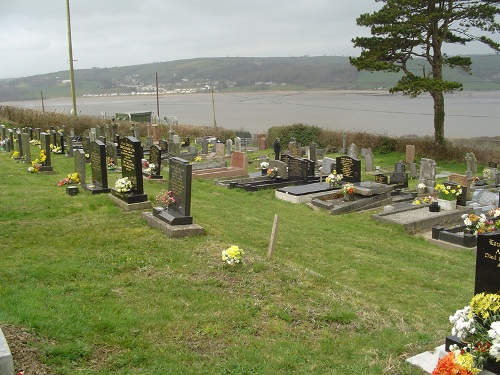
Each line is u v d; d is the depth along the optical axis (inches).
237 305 298.5
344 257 473.4
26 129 1330.0
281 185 860.6
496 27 1305.4
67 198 575.5
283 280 346.9
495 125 3216.0
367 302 332.8
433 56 1357.0
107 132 1333.7
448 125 3280.0
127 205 516.7
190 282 331.6
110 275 337.4
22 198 568.7
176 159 463.2
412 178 1069.1
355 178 796.6
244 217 603.8
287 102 6446.9
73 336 239.0
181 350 241.6
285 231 557.3
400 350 253.1
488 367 213.0
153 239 421.4
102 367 217.5
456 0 1285.7
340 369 234.2
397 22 1293.1
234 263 359.6
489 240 232.4
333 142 1630.2
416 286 406.9
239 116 4397.1
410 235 610.9
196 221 498.0
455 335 235.1
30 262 354.0
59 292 297.4
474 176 1040.8
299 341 264.1
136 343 242.2
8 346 195.0
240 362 234.1
